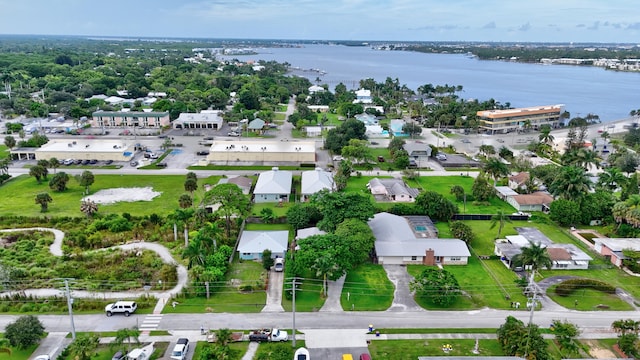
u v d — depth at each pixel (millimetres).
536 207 123438
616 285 85438
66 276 84125
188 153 177875
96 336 65750
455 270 90750
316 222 107500
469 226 112312
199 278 79188
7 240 99125
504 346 65500
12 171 151875
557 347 66875
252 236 98312
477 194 128250
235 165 161875
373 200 129000
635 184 122500
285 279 83188
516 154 185125
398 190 129875
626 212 103938
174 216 97938
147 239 100750
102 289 80688
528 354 61719
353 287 83500
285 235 99438
